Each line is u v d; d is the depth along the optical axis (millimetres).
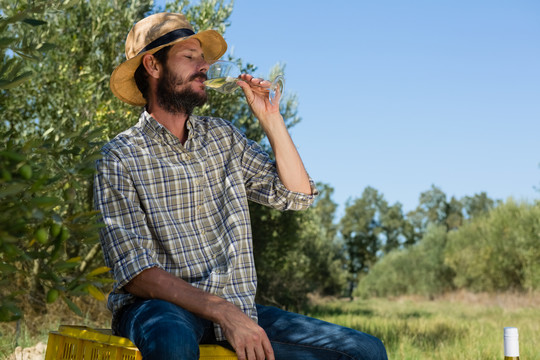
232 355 1818
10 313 1210
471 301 22656
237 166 2217
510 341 1582
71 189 1205
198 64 2191
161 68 2178
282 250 10555
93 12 6629
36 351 3963
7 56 1294
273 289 13844
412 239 64812
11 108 5758
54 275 1149
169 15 2232
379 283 40688
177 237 2006
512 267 21484
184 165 2084
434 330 8125
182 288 1794
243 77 2311
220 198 2148
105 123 5902
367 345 1958
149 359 1583
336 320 10172
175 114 2174
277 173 2318
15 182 1074
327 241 33969
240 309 1922
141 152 2043
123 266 1845
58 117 6074
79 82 6289
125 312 1871
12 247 1081
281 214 10117
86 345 1792
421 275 34562
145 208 1994
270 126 2299
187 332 1628
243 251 2049
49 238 1196
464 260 26578
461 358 5551
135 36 2254
